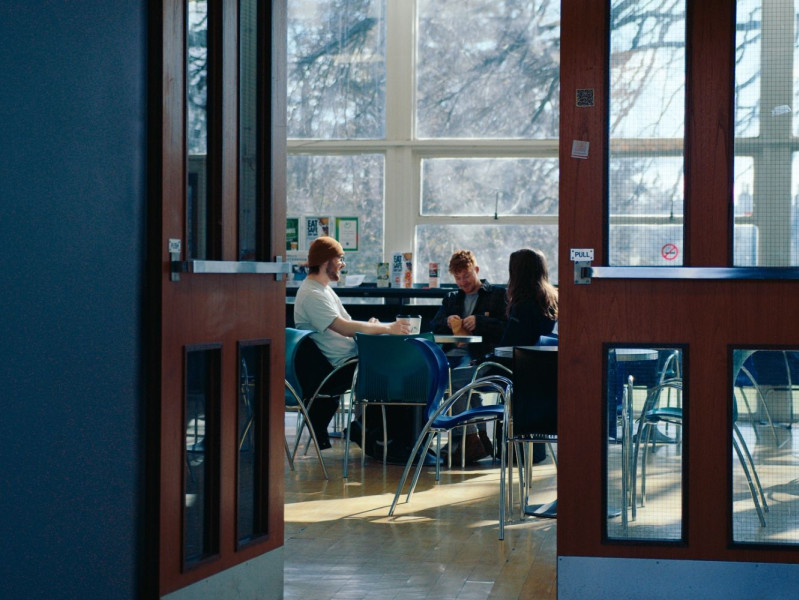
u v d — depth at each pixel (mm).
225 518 3053
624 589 3242
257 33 3305
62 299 2396
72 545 2447
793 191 3195
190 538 2939
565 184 3252
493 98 8164
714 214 3213
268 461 3293
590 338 3244
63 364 2402
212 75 3037
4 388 2201
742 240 3219
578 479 3256
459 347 6383
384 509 4750
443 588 3449
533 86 8117
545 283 5750
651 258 3244
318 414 6434
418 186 8242
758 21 3199
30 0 2270
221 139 3047
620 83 3244
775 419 3195
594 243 3246
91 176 2504
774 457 3207
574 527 3262
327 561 3805
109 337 2586
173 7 2807
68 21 2406
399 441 6117
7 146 2197
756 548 3199
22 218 2248
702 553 3219
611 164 3250
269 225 3318
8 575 2223
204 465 3006
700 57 3207
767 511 3211
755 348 3195
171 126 2797
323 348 6023
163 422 2760
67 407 2422
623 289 3230
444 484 5406
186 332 2861
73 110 2430
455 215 8211
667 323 3219
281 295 3395
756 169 3211
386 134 8211
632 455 3252
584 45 3242
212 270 2844
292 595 3369
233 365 3104
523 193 8148
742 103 3211
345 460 5609
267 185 3314
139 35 2711
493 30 8133
